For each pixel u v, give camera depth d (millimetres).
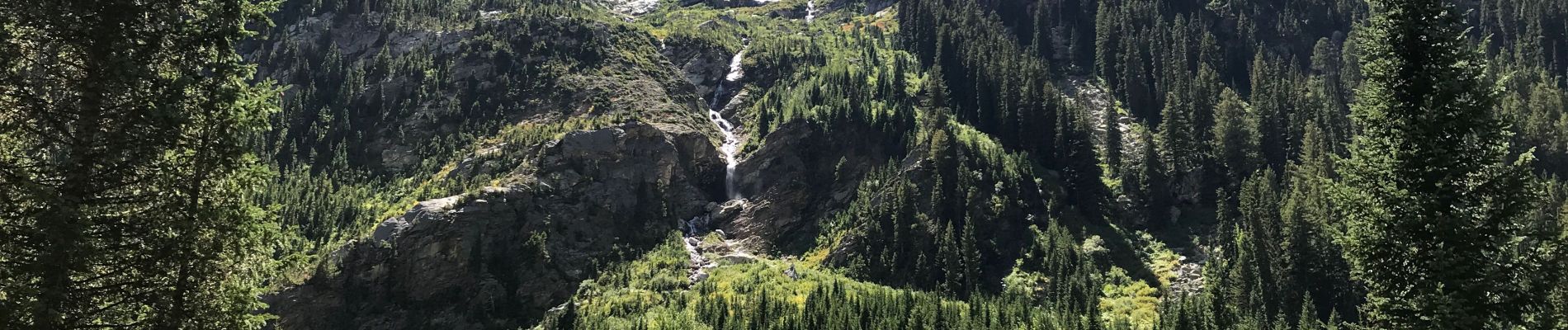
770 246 98938
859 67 135625
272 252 30531
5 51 26719
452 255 88938
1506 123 31031
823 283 82625
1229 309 70000
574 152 104312
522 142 107438
